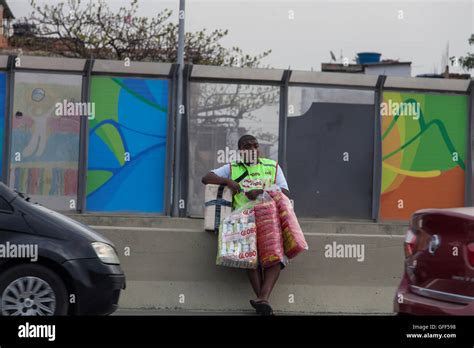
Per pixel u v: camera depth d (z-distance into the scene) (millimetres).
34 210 7738
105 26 26297
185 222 13391
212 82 13484
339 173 13828
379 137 13883
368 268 10398
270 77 13516
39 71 13188
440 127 14062
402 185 14008
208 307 9992
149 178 13453
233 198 9914
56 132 13258
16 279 7438
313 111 13727
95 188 13367
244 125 13523
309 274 10258
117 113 13383
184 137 13445
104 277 7703
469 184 14078
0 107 13109
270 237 9453
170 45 26547
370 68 33312
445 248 5875
